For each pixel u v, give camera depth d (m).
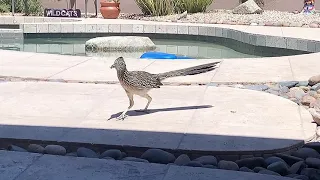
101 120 3.14
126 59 5.55
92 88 4.05
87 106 3.48
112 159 2.51
